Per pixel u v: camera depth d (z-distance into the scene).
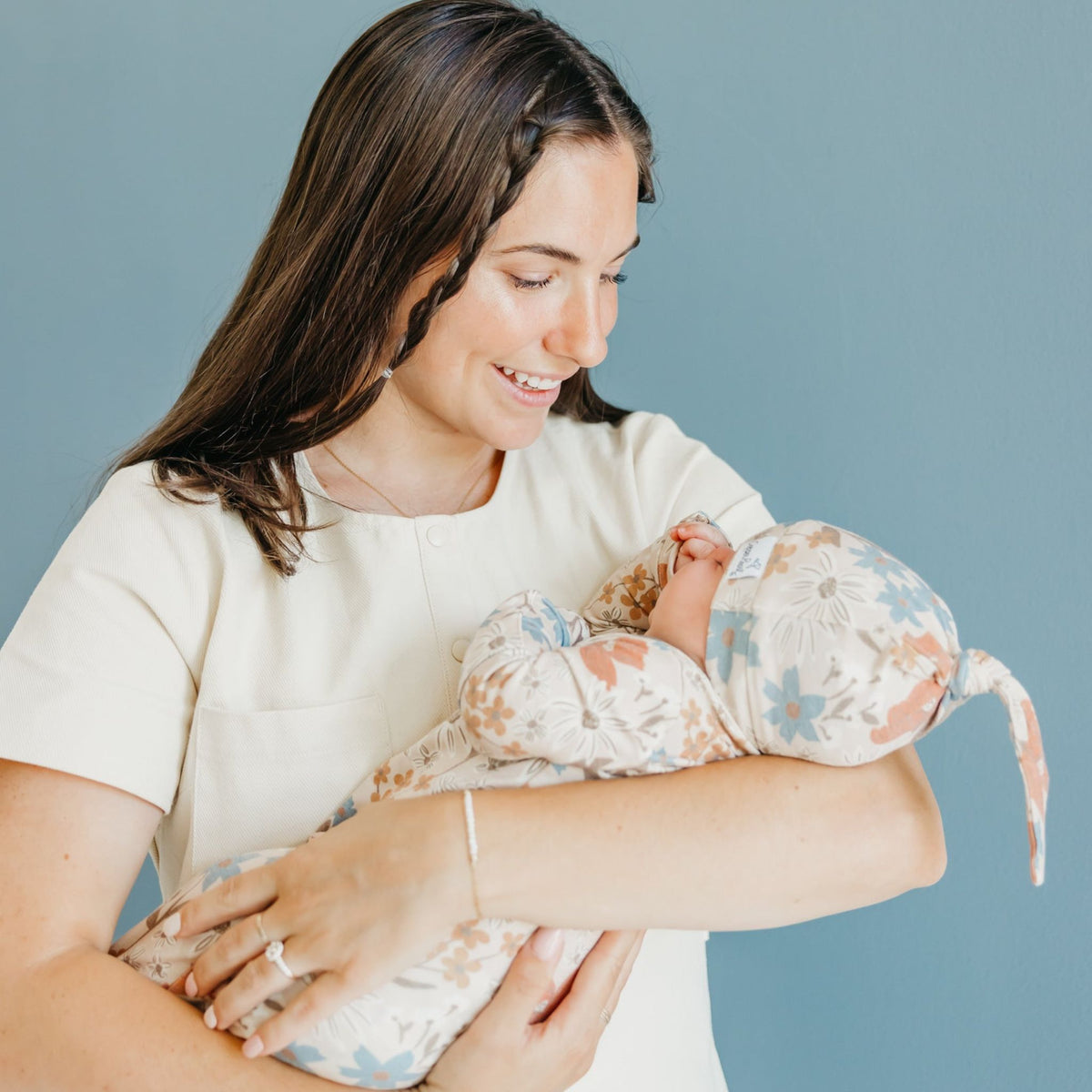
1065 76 1.66
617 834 1.04
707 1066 1.35
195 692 1.25
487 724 1.07
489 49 1.13
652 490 1.39
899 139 1.74
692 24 1.81
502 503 1.36
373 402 1.27
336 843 1.07
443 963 1.07
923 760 1.84
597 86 1.15
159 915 1.20
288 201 1.30
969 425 1.77
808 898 1.06
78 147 2.03
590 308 1.16
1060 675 1.76
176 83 1.99
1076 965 1.80
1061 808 1.78
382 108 1.17
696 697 1.09
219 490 1.27
